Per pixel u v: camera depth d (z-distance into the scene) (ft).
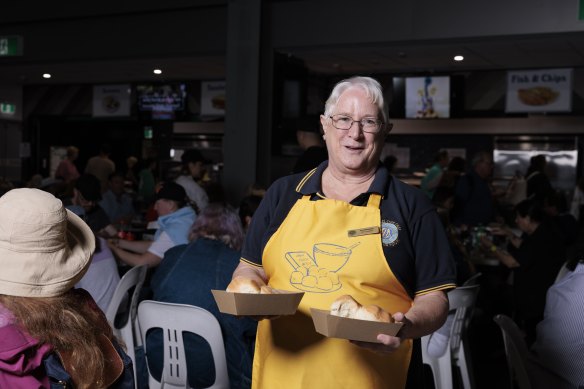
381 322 5.06
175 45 28.60
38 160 46.96
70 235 5.47
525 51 26.40
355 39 24.91
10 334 4.82
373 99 6.22
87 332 5.19
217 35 27.76
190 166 28.37
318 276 6.18
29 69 35.29
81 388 5.10
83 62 31.50
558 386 8.54
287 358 6.31
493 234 21.68
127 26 29.66
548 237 16.89
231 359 10.68
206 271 10.84
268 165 26.21
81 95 44.45
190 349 10.67
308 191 6.51
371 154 6.30
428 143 38.99
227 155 26.40
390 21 24.34
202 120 43.55
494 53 26.99
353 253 6.12
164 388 10.98
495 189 32.42
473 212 23.58
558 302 8.47
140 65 32.76
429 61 29.45
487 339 20.54
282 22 26.00
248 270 6.71
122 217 23.82
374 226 6.14
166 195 15.78
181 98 39.65
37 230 5.01
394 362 6.20
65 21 30.99
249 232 6.87
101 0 29.50
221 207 11.78
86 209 17.57
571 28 21.81
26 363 4.82
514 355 8.95
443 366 12.50
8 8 31.55
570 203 35.68
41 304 5.04
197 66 32.91
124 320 13.15
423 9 23.85
